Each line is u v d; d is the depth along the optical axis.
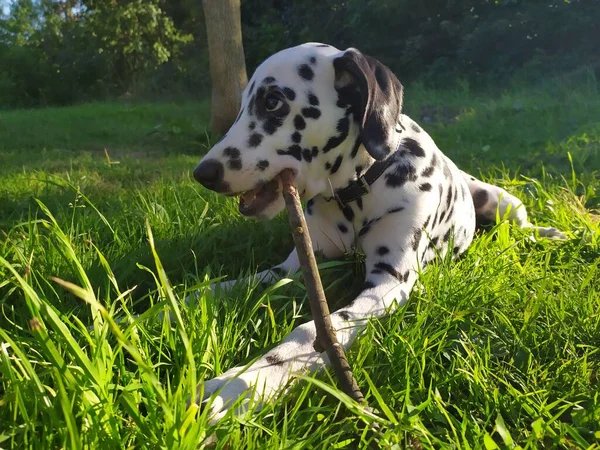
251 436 0.36
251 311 0.50
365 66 0.58
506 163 1.33
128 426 0.36
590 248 0.73
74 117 2.40
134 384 0.37
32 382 0.35
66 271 0.59
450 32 2.99
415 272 0.61
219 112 1.74
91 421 0.33
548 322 0.53
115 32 4.15
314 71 0.58
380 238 0.62
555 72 2.56
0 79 4.28
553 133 1.57
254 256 0.73
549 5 2.71
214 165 0.56
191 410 0.32
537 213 0.93
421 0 3.07
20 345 0.42
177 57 4.19
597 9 2.61
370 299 0.55
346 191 0.62
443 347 0.49
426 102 2.33
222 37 1.69
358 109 0.60
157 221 0.78
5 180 1.10
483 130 1.70
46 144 1.70
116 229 0.74
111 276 0.43
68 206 0.88
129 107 2.91
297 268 0.66
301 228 0.49
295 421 0.39
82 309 0.54
